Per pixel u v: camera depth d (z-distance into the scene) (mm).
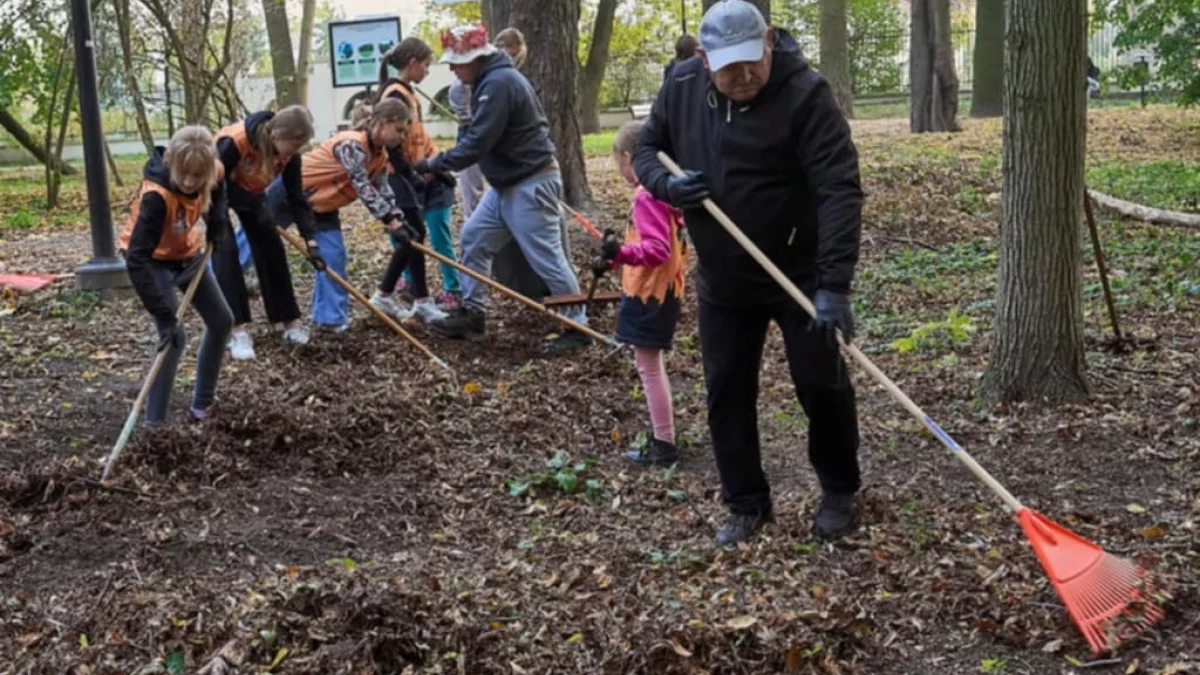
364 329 8516
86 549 5023
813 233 4680
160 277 6129
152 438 5914
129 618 4379
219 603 4500
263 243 7844
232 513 5406
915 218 12977
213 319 6367
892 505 5336
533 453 6309
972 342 8070
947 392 7012
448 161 7973
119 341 8312
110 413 6777
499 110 7922
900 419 6621
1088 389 6605
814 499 5426
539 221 8203
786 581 4629
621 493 5742
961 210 13602
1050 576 4199
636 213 5832
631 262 5754
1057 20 6281
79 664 4137
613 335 8648
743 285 4758
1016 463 5875
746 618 4211
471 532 5344
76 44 9500
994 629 4262
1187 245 10586
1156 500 5355
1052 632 4234
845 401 4855
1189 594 4406
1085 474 5688
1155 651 4098
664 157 4797
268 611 4352
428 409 6762
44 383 7301
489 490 5789
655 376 6113
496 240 8422
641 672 4004
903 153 17797
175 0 18125
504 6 12297
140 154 29609
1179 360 7211
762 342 4980
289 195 7758
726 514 5453
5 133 29922
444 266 9133
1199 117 22656
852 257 4418
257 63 29297
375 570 4855
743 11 4328
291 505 5516
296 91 27422
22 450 6176
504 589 4641
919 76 22953
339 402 6777
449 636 4180
